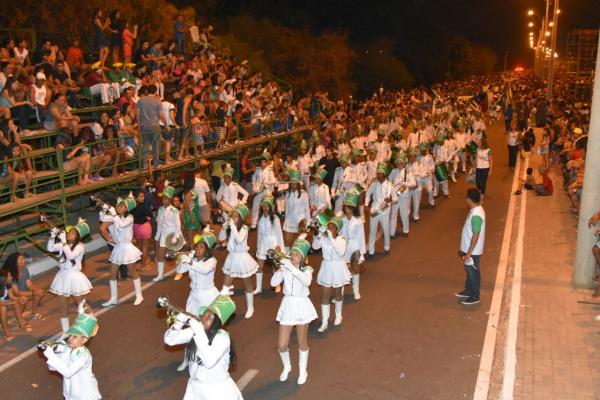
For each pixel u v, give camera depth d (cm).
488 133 3644
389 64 6134
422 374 845
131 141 1603
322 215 981
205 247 862
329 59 4534
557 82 6159
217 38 3281
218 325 601
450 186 2172
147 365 887
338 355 905
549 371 829
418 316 1046
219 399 606
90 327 654
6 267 1014
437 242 1491
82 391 659
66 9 2377
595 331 955
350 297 1139
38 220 1511
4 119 1304
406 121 3184
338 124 2659
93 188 1398
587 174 1099
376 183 1370
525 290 1130
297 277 794
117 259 1082
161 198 1340
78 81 1909
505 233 1556
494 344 935
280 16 5319
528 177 2033
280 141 2312
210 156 1859
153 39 2800
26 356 928
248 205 1869
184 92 1845
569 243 1427
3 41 2217
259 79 2792
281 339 815
